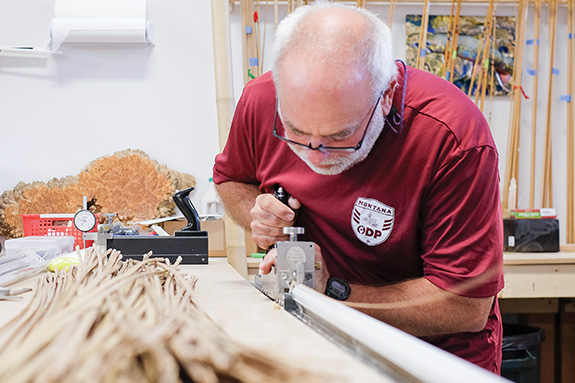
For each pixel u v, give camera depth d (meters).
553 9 3.07
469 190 1.24
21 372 0.43
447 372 0.52
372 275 1.46
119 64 3.00
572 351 3.10
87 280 1.00
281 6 2.99
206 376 0.45
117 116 3.01
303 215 1.51
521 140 3.12
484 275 1.22
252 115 1.55
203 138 3.05
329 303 0.87
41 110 2.97
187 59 3.04
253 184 1.78
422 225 1.35
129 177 2.89
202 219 2.63
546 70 3.13
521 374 2.54
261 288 1.31
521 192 3.12
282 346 0.66
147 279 0.97
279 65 1.10
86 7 2.91
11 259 1.58
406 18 3.06
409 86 1.32
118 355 0.46
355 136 1.11
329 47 1.04
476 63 3.06
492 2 2.97
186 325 0.57
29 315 0.73
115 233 1.97
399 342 0.63
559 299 3.05
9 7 2.97
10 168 2.96
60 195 2.88
